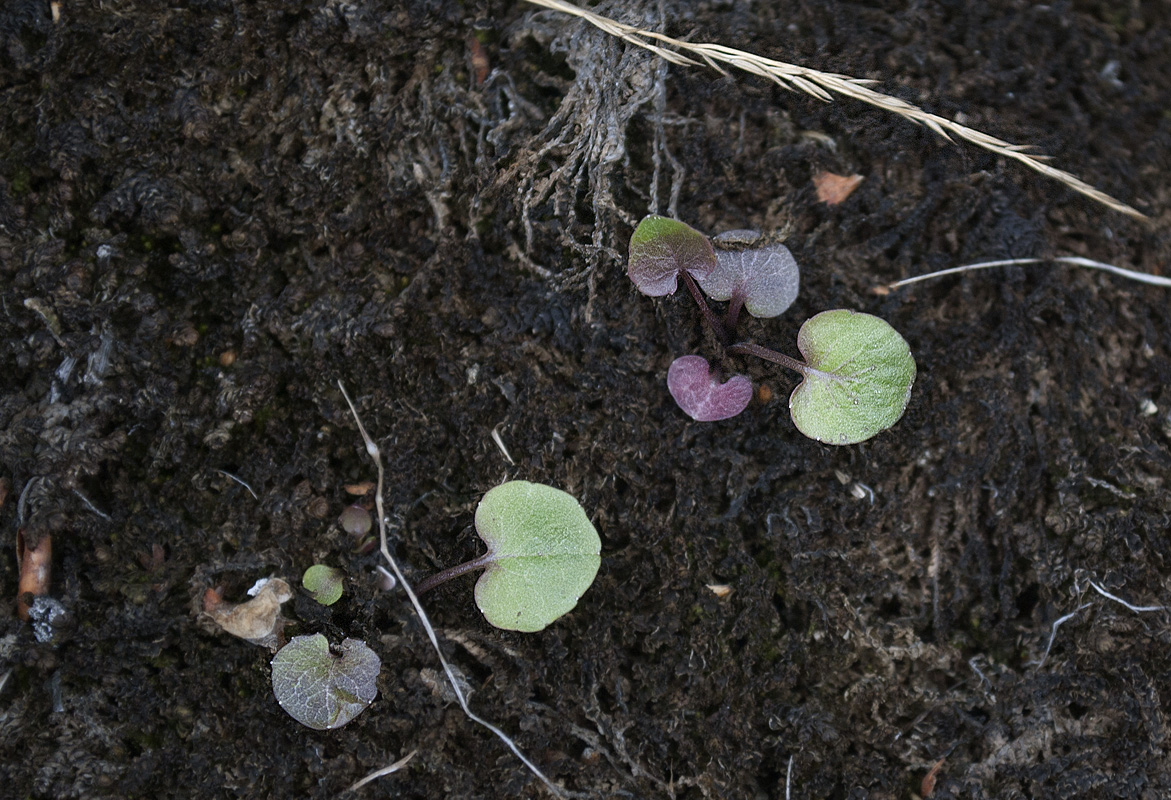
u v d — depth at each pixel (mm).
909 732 219
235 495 220
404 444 220
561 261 223
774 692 220
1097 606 220
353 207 224
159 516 219
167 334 221
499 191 223
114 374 219
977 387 224
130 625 215
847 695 220
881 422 213
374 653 213
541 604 212
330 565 218
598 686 218
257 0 223
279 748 214
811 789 218
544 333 222
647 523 221
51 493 216
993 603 222
